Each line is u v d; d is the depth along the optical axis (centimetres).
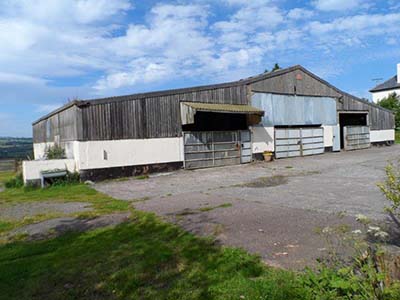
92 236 545
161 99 1394
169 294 325
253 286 323
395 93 4109
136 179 1262
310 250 413
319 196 782
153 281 359
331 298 272
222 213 648
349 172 1191
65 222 651
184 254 432
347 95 2255
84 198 916
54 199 923
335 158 1734
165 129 1402
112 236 537
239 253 416
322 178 1080
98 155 1225
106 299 327
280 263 379
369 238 445
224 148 1591
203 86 1528
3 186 1373
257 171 1348
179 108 1450
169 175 1337
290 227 525
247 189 934
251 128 1700
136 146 1316
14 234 591
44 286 361
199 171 1430
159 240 500
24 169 1184
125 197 903
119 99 1273
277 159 1798
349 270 286
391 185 370
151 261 411
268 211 646
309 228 514
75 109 1202
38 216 715
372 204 674
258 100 1739
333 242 433
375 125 2531
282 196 804
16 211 788
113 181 1230
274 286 316
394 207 376
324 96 2089
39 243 526
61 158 1330
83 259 435
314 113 2025
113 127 1261
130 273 379
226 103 1612
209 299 309
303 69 1964
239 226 547
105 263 416
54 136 1622
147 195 917
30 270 408
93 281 366
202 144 1514
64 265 418
